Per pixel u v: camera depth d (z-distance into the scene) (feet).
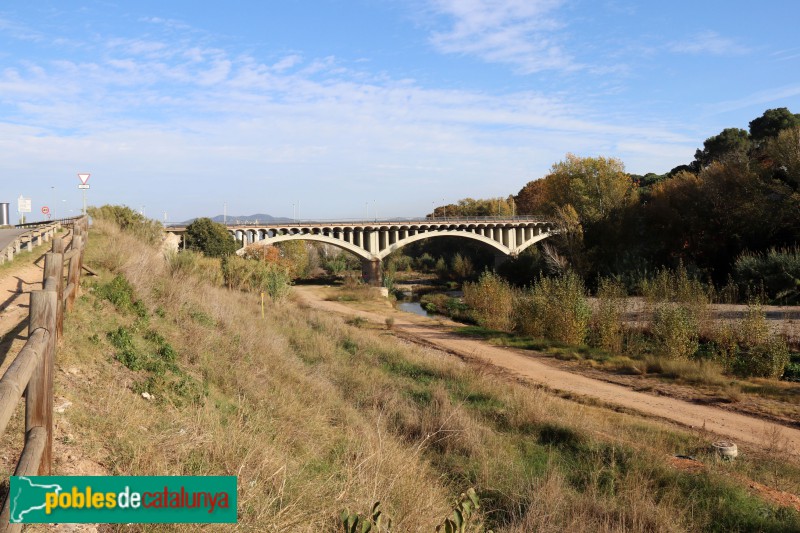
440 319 142.72
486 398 48.03
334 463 25.80
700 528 25.08
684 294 93.71
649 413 50.93
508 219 282.97
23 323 29.40
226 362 37.50
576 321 91.50
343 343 73.61
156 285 50.39
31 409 13.47
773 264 126.62
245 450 22.09
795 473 34.01
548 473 29.71
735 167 169.78
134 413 22.21
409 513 20.89
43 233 78.33
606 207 199.11
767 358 68.13
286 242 274.16
